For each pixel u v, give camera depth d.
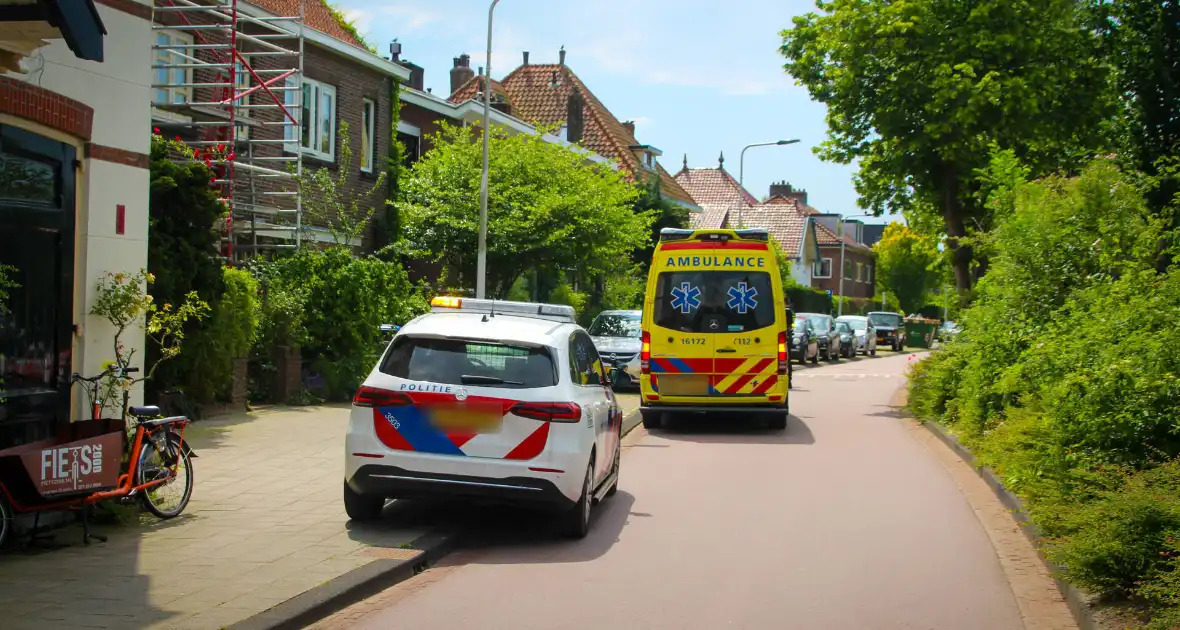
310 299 16.97
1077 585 6.36
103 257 8.31
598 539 8.49
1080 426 8.45
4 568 6.71
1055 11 18.56
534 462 7.98
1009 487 9.85
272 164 20.52
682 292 16.31
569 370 8.53
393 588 6.88
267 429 13.48
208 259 13.41
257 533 7.95
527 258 24.56
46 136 7.75
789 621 6.20
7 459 6.92
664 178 53.56
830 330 42.00
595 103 50.56
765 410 16.16
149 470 8.18
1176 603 5.43
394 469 8.02
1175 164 14.69
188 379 14.07
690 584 7.06
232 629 5.49
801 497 10.52
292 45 21.12
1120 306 9.54
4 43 6.52
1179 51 17.31
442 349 8.35
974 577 7.30
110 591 6.21
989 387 13.34
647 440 15.42
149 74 8.73
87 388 8.14
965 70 18.02
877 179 21.89
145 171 8.72
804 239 72.62
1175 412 7.93
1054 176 14.70
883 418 18.89
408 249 22.72
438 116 30.25
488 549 8.09
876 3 19.28
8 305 7.43
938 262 23.81
